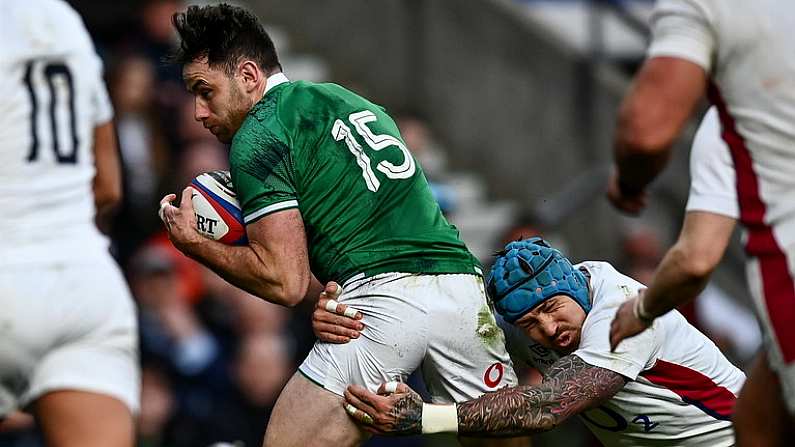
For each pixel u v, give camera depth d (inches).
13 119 501.0
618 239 1322.6
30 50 508.7
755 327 1312.7
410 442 1026.1
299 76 1412.4
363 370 597.0
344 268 603.8
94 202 561.3
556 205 1275.8
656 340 576.1
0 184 497.4
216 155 1205.1
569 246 1304.1
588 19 1497.3
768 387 486.3
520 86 1385.3
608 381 566.6
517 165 1386.6
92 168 527.5
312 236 606.9
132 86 1199.6
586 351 572.7
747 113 467.2
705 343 600.1
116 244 1140.5
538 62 1380.4
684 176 1341.0
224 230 602.9
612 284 589.9
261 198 585.9
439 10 1414.9
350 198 599.8
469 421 572.7
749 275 479.2
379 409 577.3
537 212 1227.2
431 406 579.5
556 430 1032.8
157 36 1280.8
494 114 1393.9
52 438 495.2
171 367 1035.9
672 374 584.4
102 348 504.7
